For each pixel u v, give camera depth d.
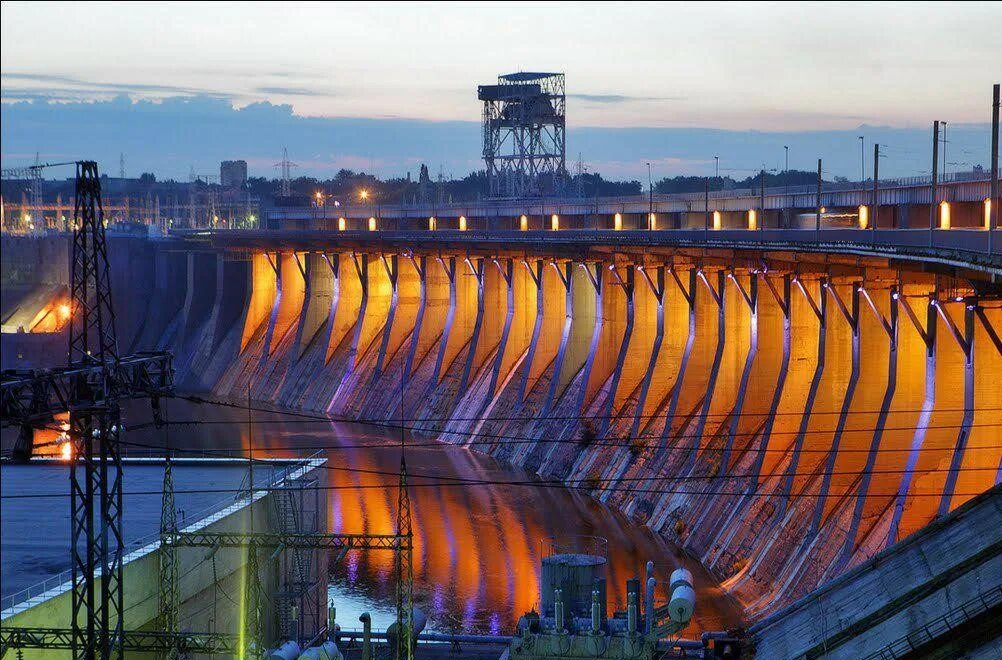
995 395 82.19
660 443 118.00
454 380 162.00
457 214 196.25
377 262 185.12
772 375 110.00
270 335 197.88
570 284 141.75
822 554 87.44
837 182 116.75
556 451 132.00
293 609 69.00
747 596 89.94
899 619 64.88
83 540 64.38
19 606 54.44
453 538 106.19
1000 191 87.81
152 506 71.31
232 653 58.97
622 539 106.12
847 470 92.38
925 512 83.19
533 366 146.62
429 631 82.12
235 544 63.31
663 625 60.22
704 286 119.75
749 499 99.88
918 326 87.12
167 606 61.53
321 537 63.34
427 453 145.25
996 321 84.56
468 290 166.50
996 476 80.88
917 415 90.75
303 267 197.88
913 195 102.00
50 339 192.62
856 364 95.12
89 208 58.81
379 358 175.88
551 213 174.50
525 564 98.12
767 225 130.62
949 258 75.31
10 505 70.56
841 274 99.38
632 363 130.00
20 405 52.78
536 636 58.47
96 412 56.50
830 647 66.38
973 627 60.53
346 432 161.25
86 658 54.09
